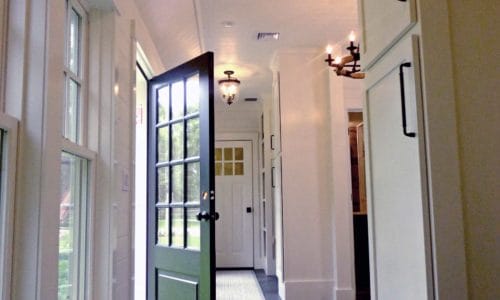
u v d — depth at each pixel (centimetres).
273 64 480
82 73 219
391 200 154
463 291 124
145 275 371
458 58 132
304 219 435
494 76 132
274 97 508
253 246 691
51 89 154
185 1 322
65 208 199
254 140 704
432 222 126
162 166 339
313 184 438
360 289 470
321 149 442
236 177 704
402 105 138
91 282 215
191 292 296
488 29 134
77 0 212
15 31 151
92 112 223
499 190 128
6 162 142
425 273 128
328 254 432
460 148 129
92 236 217
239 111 702
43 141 150
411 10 135
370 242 174
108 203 221
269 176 626
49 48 153
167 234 329
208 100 296
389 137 155
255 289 518
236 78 538
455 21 133
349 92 450
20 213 146
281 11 350
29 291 144
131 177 283
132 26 277
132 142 281
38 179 148
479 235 127
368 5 175
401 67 139
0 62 147
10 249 142
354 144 538
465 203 127
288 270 429
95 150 222
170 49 389
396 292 150
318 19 367
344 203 427
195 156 307
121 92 251
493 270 126
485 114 131
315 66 448
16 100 149
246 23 374
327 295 427
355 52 306
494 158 129
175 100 332
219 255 688
